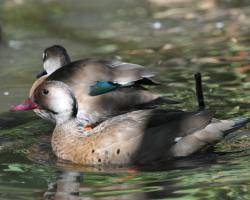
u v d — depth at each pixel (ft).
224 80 53.88
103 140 40.16
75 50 66.44
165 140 39.86
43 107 43.06
